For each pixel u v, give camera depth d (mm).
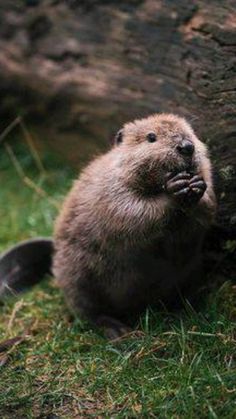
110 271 10125
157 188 9664
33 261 11938
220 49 10570
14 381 9016
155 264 9898
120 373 8859
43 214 13477
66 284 10641
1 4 14953
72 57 14109
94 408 8422
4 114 15383
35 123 15094
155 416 8039
